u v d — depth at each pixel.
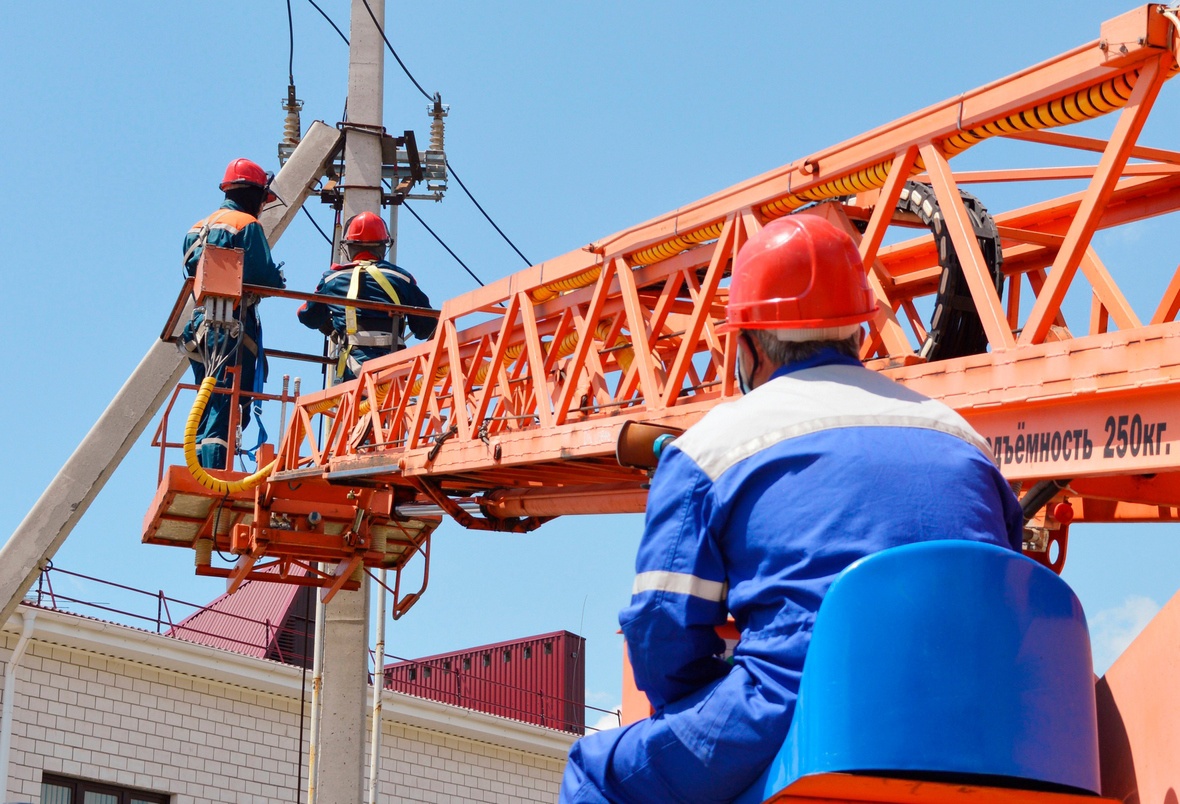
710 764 2.08
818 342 2.34
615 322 8.45
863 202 6.66
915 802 1.95
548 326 8.80
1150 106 4.86
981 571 1.91
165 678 16.34
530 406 9.30
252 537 11.27
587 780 2.29
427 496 10.52
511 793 19.86
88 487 12.33
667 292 7.39
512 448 8.36
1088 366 4.68
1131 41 4.78
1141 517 6.58
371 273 11.64
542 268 8.21
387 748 18.56
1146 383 4.48
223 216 11.09
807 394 2.23
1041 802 1.90
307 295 10.64
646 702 3.31
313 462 11.10
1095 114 5.09
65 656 15.47
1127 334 4.57
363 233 12.09
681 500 2.19
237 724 16.88
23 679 15.02
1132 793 2.24
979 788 1.88
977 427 5.12
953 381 5.20
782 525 2.10
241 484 10.47
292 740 17.39
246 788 16.72
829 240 2.38
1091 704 1.97
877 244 5.93
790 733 1.97
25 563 12.19
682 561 2.17
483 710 23.66
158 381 12.53
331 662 11.87
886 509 2.07
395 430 9.98
